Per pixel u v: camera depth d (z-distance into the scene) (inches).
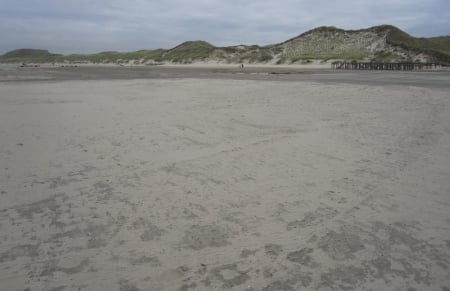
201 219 165.3
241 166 241.9
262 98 607.5
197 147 287.6
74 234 150.6
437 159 260.5
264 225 160.2
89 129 347.6
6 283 117.8
